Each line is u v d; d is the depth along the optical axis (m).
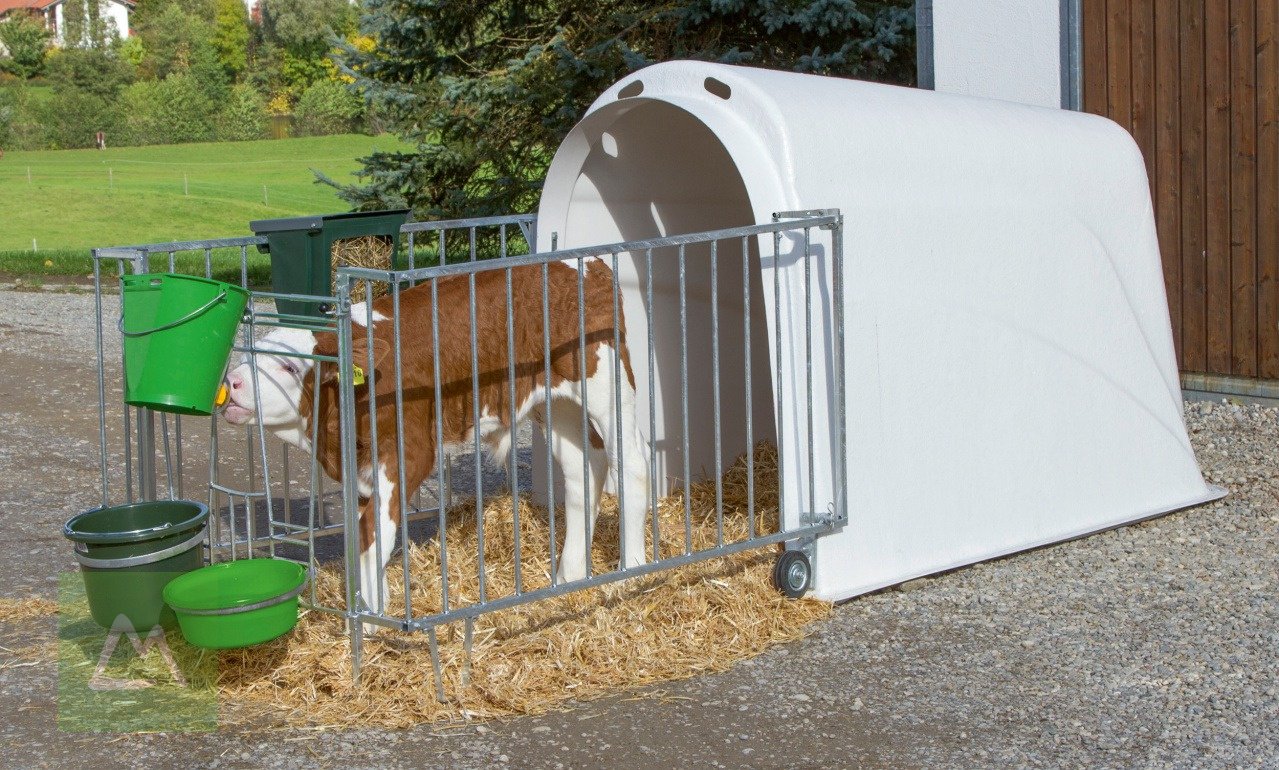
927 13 10.07
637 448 5.13
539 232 5.88
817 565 5.08
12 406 9.95
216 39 75.06
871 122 5.46
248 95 65.44
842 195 5.22
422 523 6.18
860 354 5.22
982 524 5.62
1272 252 7.94
